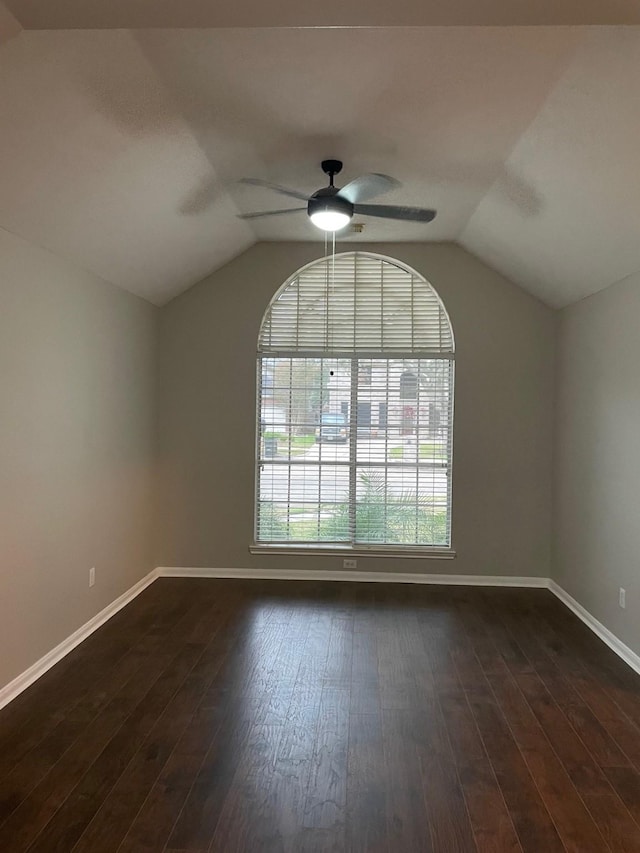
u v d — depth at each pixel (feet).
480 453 16.02
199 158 10.12
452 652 11.50
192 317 16.25
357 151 10.09
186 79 7.84
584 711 9.28
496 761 7.92
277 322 16.33
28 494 9.90
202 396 16.31
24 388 9.75
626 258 11.01
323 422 16.37
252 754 8.00
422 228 14.58
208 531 16.33
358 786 7.35
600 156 8.71
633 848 6.36
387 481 16.30
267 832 6.54
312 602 14.38
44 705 9.26
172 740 8.31
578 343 14.14
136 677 10.26
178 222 12.18
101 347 12.73
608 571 12.22
